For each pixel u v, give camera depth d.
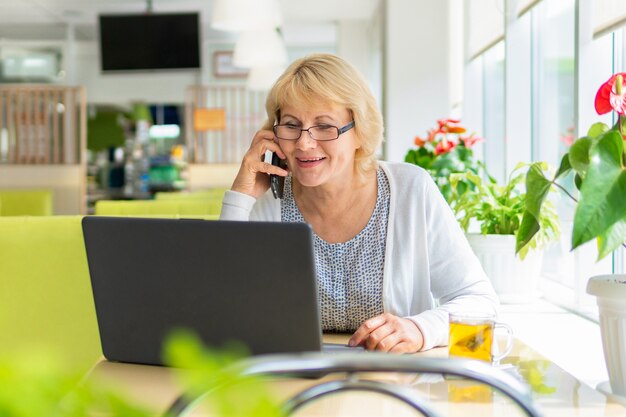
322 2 9.09
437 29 6.28
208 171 10.29
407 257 1.69
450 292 1.73
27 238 1.88
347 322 1.71
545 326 2.28
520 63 3.94
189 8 9.34
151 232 1.21
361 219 1.71
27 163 9.45
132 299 1.27
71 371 0.30
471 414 1.05
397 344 1.41
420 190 1.73
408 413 1.05
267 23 5.47
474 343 1.26
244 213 1.77
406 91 6.30
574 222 1.08
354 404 1.10
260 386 0.31
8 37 10.91
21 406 0.26
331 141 1.62
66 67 10.42
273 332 1.19
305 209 1.76
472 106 5.22
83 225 1.25
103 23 8.98
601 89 1.32
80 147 9.38
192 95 11.28
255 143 1.76
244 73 11.66
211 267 1.19
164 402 1.11
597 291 1.30
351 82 1.62
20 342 1.86
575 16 2.73
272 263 1.15
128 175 13.41
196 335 1.23
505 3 3.95
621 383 1.30
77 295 1.88
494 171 5.09
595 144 1.10
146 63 9.01
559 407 1.09
